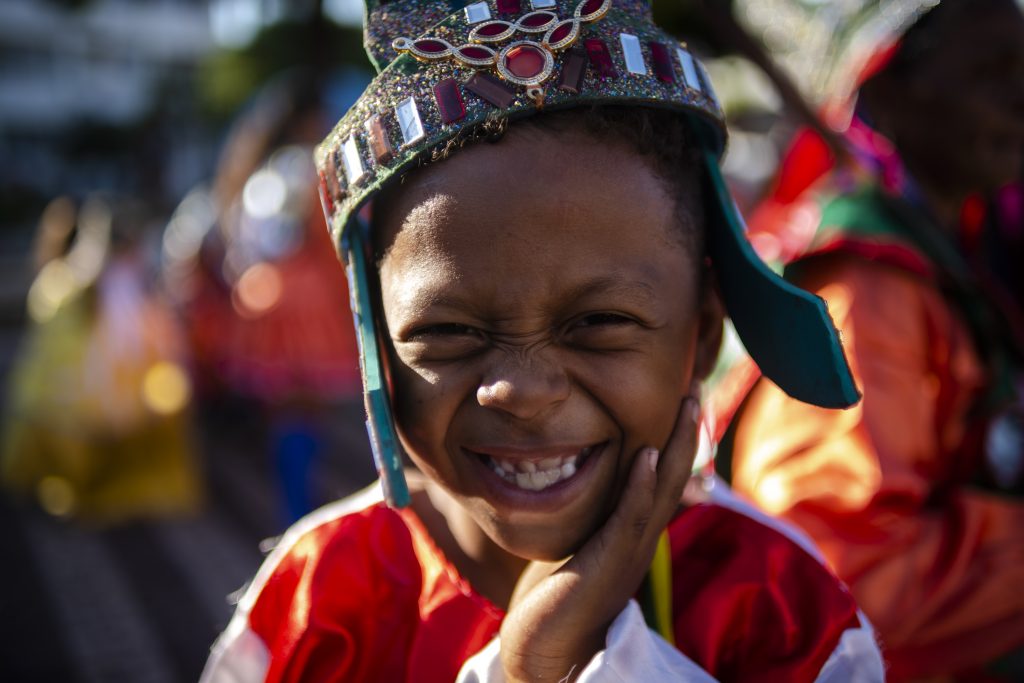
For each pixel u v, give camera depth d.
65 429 4.50
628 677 0.86
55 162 33.44
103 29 33.12
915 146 1.48
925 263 1.35
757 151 4.39
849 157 1.51
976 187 1.48
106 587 3.64
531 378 0.83
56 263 4.93
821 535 1.21
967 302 1.41
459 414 0.88
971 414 1.41
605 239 0.82
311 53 4.37
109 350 4.57
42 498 4.69
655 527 0.92
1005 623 1.25
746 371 1.41
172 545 4.12
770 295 0.93
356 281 0.93
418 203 0.85
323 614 1.05
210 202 6.29
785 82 1.56
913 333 1.32
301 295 3.92
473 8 0.88
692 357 0.95
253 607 1.12
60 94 33.50
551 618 0.88
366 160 0.89
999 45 1.38
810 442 1.26
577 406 0.86
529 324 0.83
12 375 7.31
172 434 4.64
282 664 1.04
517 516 0.88
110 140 30.62
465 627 1.02
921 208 1.43
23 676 2.93
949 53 1.41
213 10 34.66
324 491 4.58
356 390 4.26
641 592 1.00
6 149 32.91
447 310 0.84
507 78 0.82
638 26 0.90
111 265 4.70
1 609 3.44
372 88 0.91
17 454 4.70
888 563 1.19
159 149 14.35
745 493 1.32
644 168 0.86
